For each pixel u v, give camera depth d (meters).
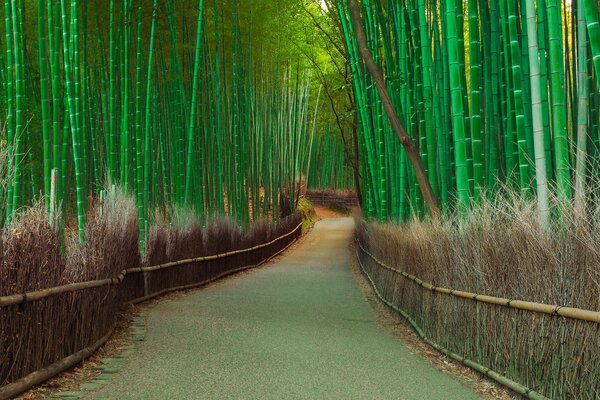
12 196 5.65
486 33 5.88
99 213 5.63
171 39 9.87
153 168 9.38
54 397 3.21
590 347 2.79
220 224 11.27
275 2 14.07
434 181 6.68
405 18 7.60
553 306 3.04
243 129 14.37
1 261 3.13
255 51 14.84
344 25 10.52
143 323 5.70
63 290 3.74
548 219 3.48
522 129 4.51
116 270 5.64
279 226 18.03
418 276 5.72
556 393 3.06
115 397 3.23
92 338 4.43
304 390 3.47
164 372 3.82
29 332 3.37
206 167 11.84
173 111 10.75
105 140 9.10
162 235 8.23
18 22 5.86
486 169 5.79
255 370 3.92
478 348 4.08
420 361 4.40
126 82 7.87
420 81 7.02
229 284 9.92
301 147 25.42
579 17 3.97
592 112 4.71
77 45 6.56
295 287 9.44
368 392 3.47
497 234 3.89
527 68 4.97
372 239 9.79
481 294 4.05
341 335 5.36
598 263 2.81
